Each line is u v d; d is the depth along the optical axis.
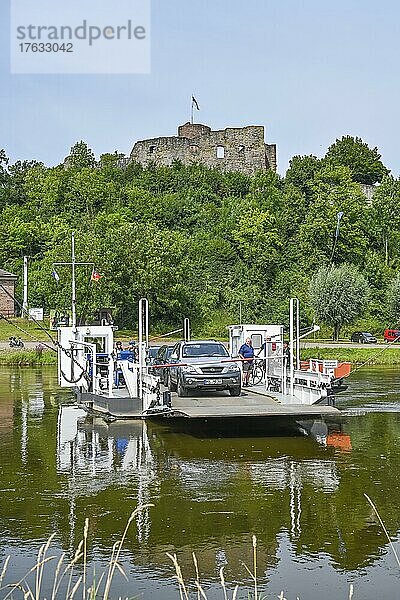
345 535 10.58
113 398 20.62
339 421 21.73
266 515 11.50
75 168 126.56
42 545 10.16
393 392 30.39
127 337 67.75
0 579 8.08
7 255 98.44
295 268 91.88
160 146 122.75
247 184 113.06
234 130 120.69
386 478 13.94
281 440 18.30
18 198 120.38
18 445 17.59
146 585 8.84
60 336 25.45
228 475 14.22
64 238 88.38
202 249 91.56
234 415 17.80
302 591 8.69
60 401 27.05
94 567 9.41
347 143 127.44
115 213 103.12
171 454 16.41
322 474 14.31
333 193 100.00
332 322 69.81
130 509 11.85
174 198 105.00
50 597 8.53
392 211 102.75
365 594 8.58
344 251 94.44
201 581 8.98
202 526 10.97
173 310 77.00
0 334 64.50
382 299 83.88
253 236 93.44
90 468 14.91
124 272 73.44
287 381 24.39
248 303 82.81
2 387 32.91
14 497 12.59
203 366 21.77
